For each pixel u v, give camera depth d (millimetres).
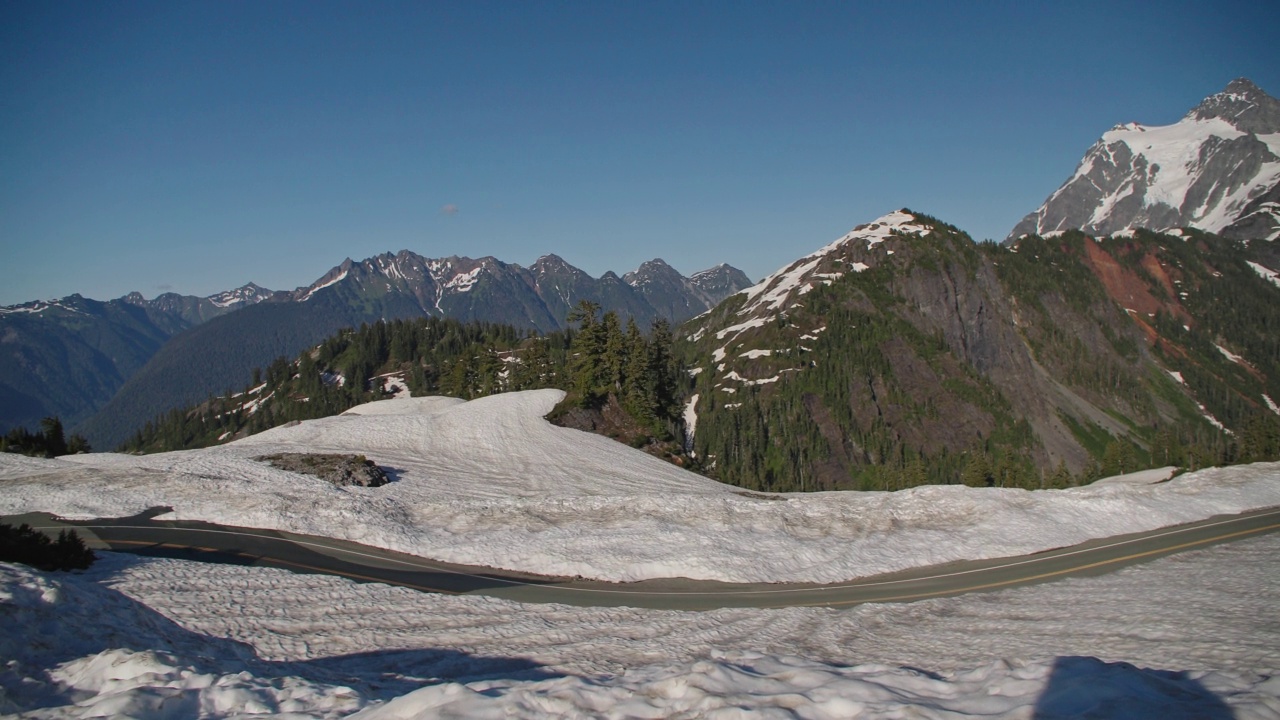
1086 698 8914
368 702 10008
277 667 14711
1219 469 46969
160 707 9289
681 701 9359
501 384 108438
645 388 82062
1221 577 25203
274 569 23656
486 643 18156
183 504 32594
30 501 32125
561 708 9086
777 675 10570
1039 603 23250
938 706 9289
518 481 52688
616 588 25328
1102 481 89938
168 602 19172
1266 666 14992
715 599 24156
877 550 30828
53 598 13117
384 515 32812
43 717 9047
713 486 58250
